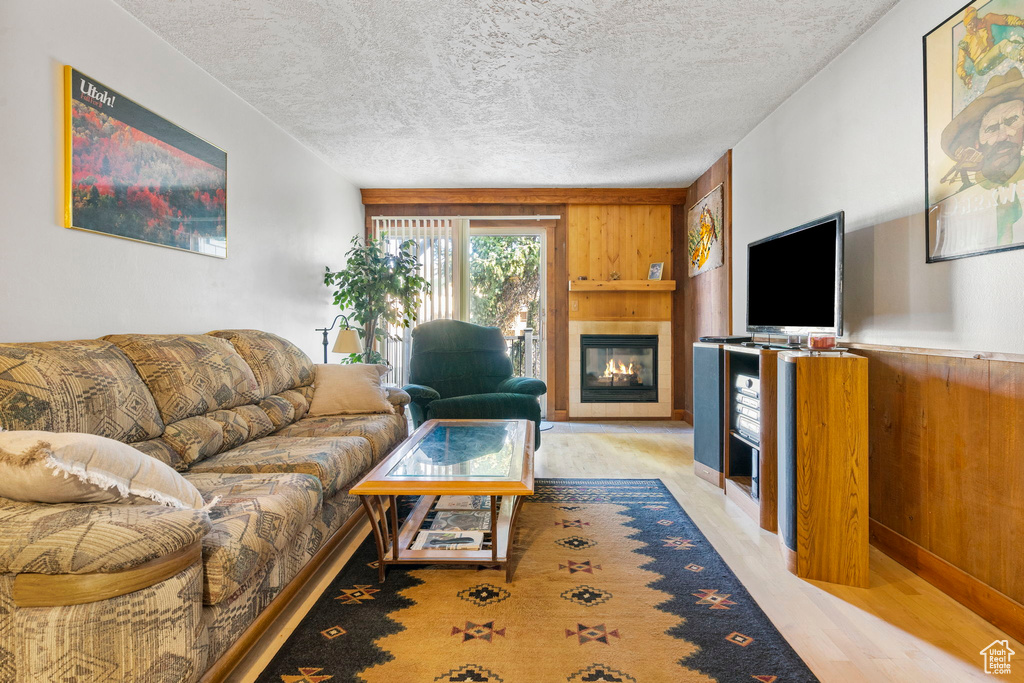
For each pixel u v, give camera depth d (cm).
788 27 272
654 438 512
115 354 212
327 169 509
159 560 125
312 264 475
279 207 413
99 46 240
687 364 594
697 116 392
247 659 165
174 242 289
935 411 217
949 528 209
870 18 263
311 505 199
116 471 139
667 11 259
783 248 313
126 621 121
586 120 400
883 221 261
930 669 159
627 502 317
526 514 295
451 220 609
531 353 632
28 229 208
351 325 564
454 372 446
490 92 351
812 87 328
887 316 258
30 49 208
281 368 323
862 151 278
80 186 229
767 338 386
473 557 220
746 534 268
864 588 213
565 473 385
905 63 245
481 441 268
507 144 453
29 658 117
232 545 149
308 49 295
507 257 719
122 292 255
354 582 215
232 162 348
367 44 290
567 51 298
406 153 477
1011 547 181
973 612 194
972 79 204
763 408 271
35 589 117
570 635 176
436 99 362
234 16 262
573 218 611
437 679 153
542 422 602
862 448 215
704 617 188
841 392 216
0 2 197
